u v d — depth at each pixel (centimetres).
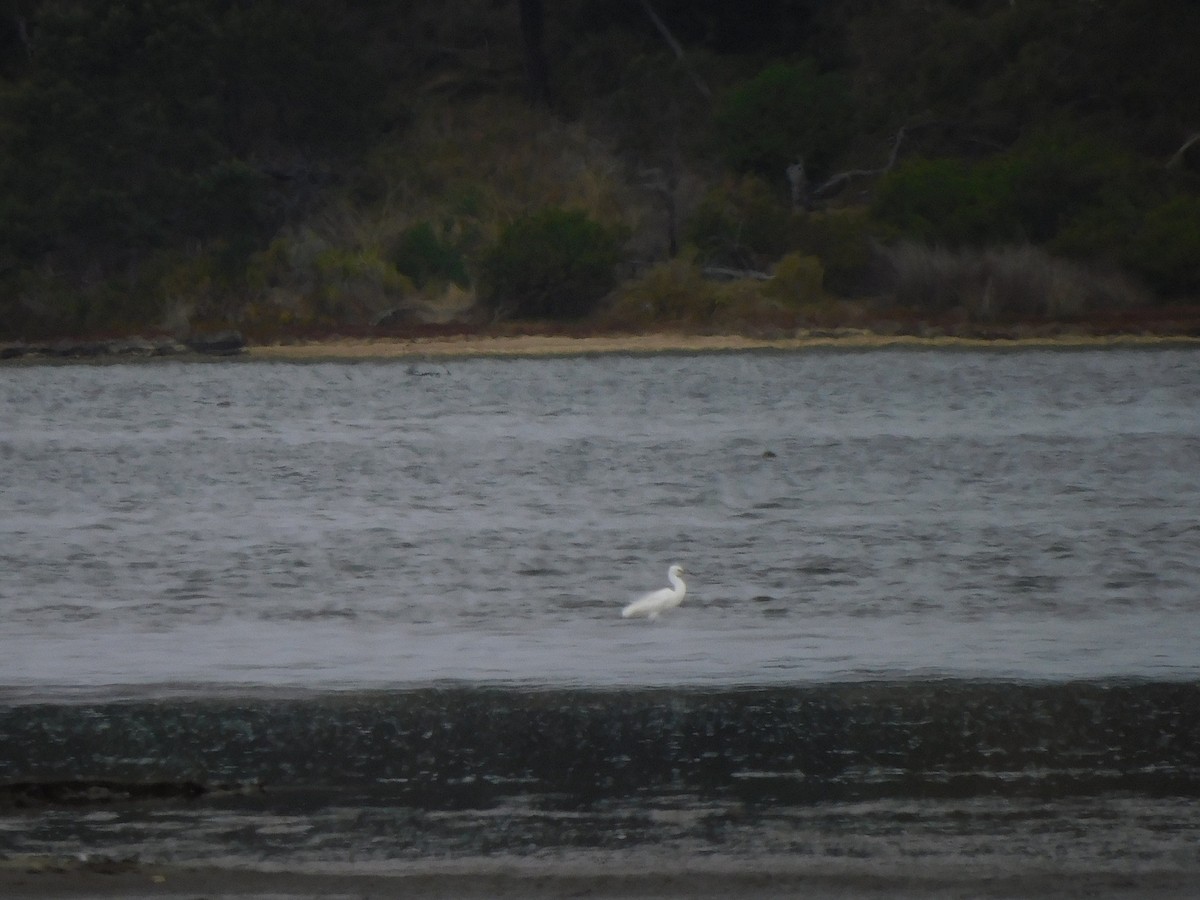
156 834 932
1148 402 3198
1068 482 2306
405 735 1101
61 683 1233
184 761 1053
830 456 2564
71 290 4772
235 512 2109
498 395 3453
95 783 1003
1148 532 1891
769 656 1298
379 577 1669
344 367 3997
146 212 4947
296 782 1017
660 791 997
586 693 1191
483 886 862
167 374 3953
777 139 4850
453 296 4525
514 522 2008
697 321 4278
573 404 3291
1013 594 1551
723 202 4644
